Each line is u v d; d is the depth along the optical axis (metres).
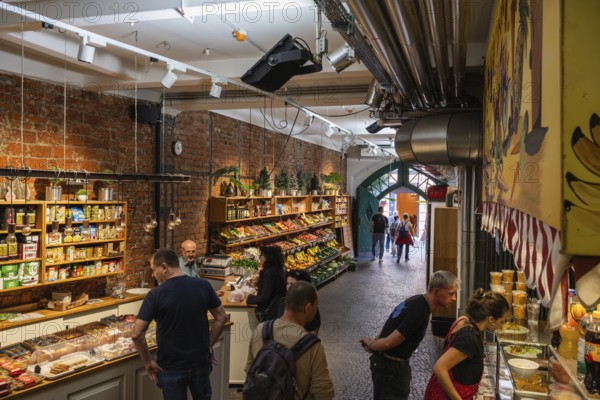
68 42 5.00
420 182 18.42
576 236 0.85
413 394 5.12
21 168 4.39
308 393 2.41
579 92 0.85
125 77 5.98
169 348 3.40
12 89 5.15
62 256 5.30
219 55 5.77
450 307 7.34
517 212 1.59
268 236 10.34
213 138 8.98
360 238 18.28
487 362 4.10
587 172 0.85
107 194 5.93
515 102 1.64
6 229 4.73
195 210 8.39
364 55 3.73
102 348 3.70
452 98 5.39
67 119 5.84
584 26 0.85
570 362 2.27
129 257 6.90
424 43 3.35
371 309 9.20
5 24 4.11
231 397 5.02
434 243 7.56
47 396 3.19
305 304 2.57
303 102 7.52
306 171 14.15
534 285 1.17
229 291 6.16
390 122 6.65
